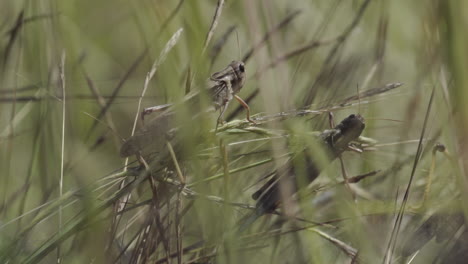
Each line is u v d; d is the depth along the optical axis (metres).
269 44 5.20
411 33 8.03
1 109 7.09
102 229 4.95
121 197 5.21
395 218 5.29
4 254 4.86
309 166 4.65
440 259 5.09
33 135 6.59
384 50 7.18
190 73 4.71
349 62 7.04
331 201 5.63
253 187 5.87
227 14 7.54
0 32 7.50
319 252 4.86
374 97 6.38
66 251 5.47
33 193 6.27
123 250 5.12
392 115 6.83
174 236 5.51
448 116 4.31
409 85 7.34
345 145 4.82
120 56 9.05
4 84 6.85
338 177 5.93
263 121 4.84
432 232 5.00
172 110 4.70
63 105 5.74
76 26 8.27
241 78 6.05
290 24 7.61
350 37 7.57
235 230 4.75
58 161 6.05
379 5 7.66
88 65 8.43
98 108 7.19
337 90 6.76
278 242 5.35
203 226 4.82
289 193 4.73
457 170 4.33
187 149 4.51
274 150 4.82
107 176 4.91
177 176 4.98
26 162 6.78
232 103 7.01
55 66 6.68
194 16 4.19
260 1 4.93
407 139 5.85
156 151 4.76
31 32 6.87
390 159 5.88
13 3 8.06
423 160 5.85
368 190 5.84
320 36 7.34
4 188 6.06
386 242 5.08
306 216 5.10
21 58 7.11
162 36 4.99
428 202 5.14
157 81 6.14
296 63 7.05
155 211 4.92
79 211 5.16
